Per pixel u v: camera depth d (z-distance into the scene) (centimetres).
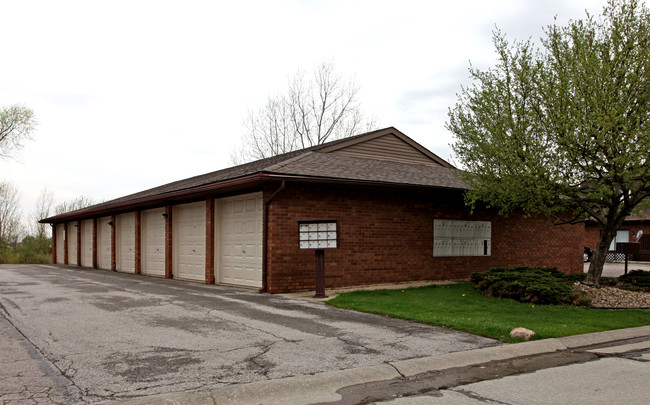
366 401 487
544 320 877
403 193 1479
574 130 1048
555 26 1147
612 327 845
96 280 1552
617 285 1309
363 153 1669
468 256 1625
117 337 702
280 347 657
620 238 3281
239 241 1389
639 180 1114
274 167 1269
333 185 1285
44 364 570
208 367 565
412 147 1797
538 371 600
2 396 468
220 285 1424
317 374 546
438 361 616
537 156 1108
